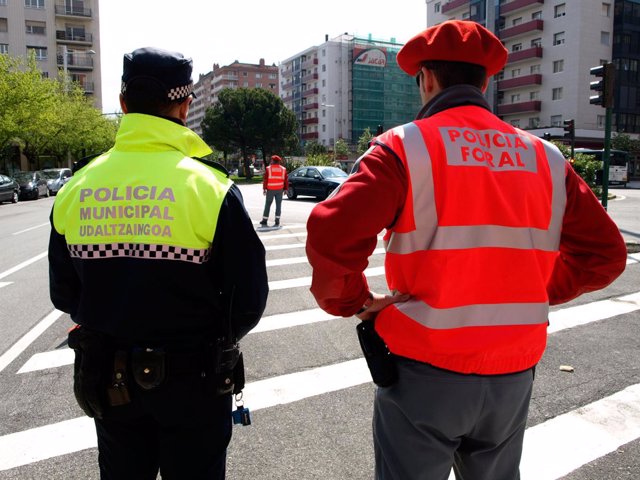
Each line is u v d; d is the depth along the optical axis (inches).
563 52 2009.1
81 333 66.2
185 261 63.3
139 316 62.7
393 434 61.4
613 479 108.8
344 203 52.7
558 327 207.2
